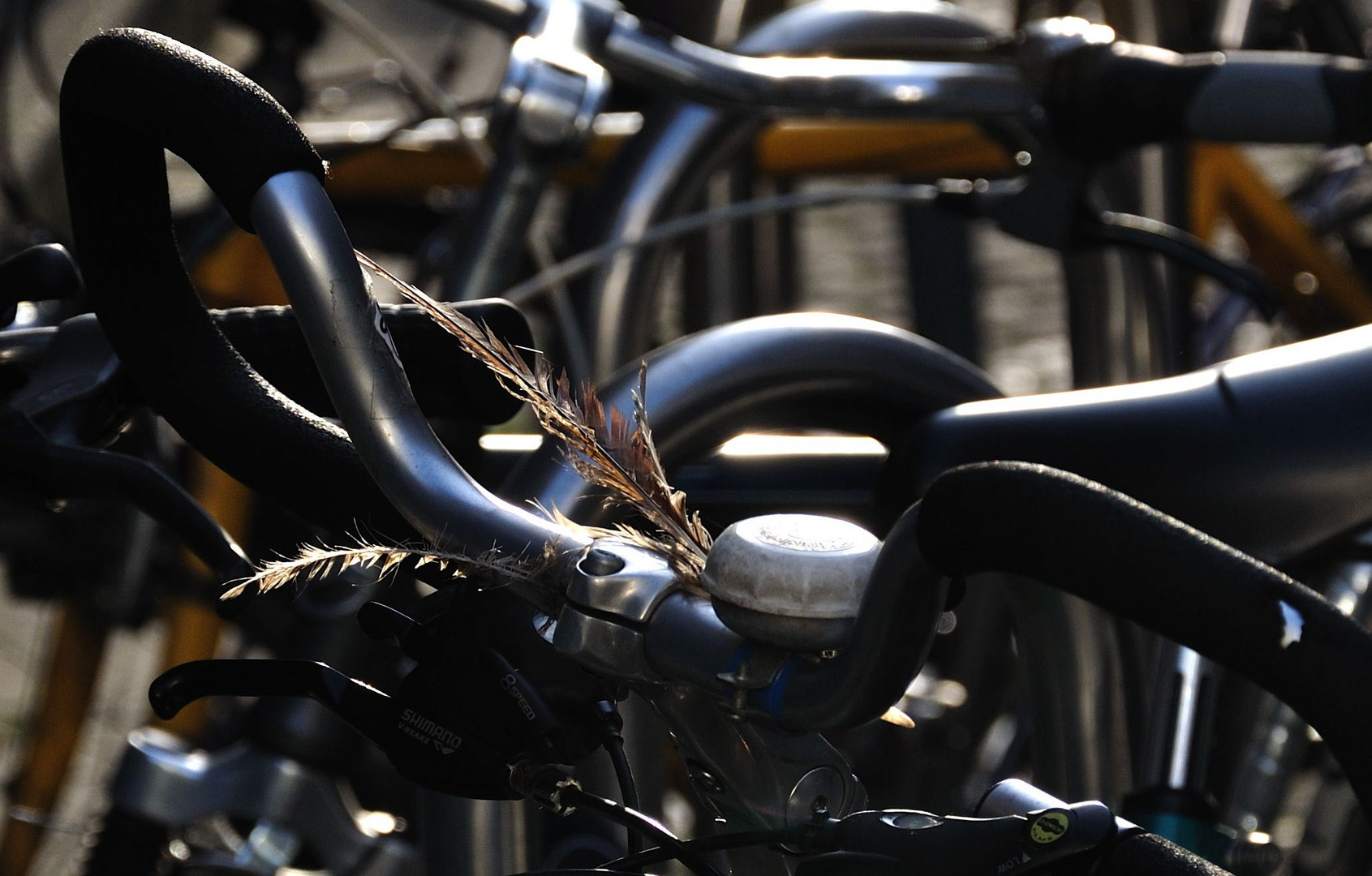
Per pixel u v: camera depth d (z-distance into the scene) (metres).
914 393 2.73
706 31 4.53
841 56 4.52
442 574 2.47
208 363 2.47
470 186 5.97
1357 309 6.59
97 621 4.74
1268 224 6.41
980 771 5.41
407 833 3.83
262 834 3.45
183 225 5.18
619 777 2.44
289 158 2.40
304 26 5.30
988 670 5.46
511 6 3.48
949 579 2.32
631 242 3.76
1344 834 3.36
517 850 2.66
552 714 2.43
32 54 4.82
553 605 2.41
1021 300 12.88
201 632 4.50
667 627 2.38
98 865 3.44
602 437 2.42
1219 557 2.28
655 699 2.42
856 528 2.37
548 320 5.39
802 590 2.35
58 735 4.74
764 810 2.41
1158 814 2.67
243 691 2.45
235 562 2.47
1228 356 6.43
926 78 3.46
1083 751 2.73
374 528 2.47
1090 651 2.73
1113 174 5.02
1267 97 3.16
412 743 2.44
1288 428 2.55
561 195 7.89
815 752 2.42
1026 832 2.35
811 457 2.75
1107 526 2.29
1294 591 2.28
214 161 2.40
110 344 2.51
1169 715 2.71
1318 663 2.27
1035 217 3.54
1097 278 4.34
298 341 2.54
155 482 2.48
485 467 2.67
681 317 6.37
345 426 2.42
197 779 3.46
